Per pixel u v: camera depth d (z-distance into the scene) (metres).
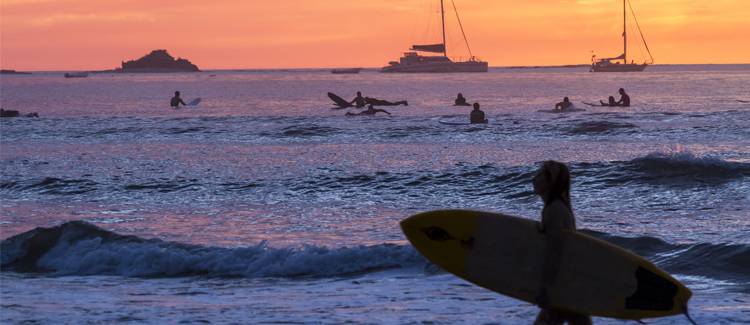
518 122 58.88
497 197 27.75
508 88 158.88
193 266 16.56
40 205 26.80
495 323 10.54
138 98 119.75
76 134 54.50
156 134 54.19
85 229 18.70
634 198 26.66
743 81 196.62
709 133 49.59
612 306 8.04
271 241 19.64
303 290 14.20
